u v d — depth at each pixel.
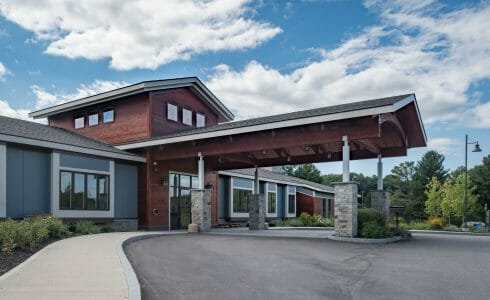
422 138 18.73
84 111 23.66
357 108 14.05
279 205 34.75
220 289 6.51
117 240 12.25
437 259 9.98
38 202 15.91
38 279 6.57
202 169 19.31
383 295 6.27
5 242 9.40
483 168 51.78
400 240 15.19
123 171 20.20
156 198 21.00
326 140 15.50
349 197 14.62
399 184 66.75
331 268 8.56
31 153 15.82
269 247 12.14
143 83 20.59
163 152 20.50
